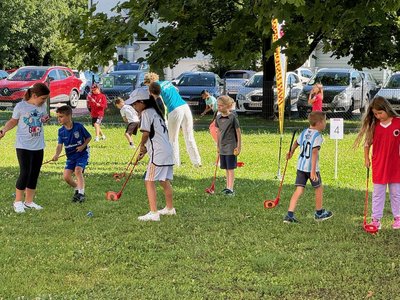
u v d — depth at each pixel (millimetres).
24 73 28078
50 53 43656
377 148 8688
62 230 8570
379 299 6469
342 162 14625
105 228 8664
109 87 27078
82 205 9969
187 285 6758
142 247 7906
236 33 10062
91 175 12516
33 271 7082
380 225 8805
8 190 11055
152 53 11227
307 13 8562
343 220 9164
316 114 9031
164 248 7902
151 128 9023
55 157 10234
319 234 8492
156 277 6969
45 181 11836
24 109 9555
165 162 9055
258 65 35188
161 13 9547
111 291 6590
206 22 11250
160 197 10570
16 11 40250
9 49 41875
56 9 42031
